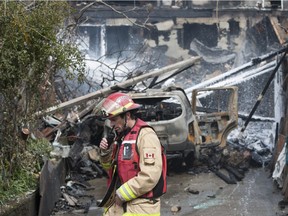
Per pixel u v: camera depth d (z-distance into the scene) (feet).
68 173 40.65
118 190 16.63
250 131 68.95
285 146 38.60
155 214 16.90
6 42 27.32
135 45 131.85
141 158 16.81
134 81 49.60
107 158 17.57
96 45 129.39
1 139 28.55
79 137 43.88
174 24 136.05
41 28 29.32
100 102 45.78
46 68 31.04
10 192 27.50
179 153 44.19
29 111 31.58
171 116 44.24
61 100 50.06
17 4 29.43
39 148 35.01
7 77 27.17
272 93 87.25
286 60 53.31
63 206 33.73
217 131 48.29
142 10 132.16
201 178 43.16
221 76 70.95
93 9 127.75
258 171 45.98
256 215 31.99
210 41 137.28
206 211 33.12
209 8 136.36
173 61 135.95
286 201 34.35
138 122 17.33
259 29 133.18
